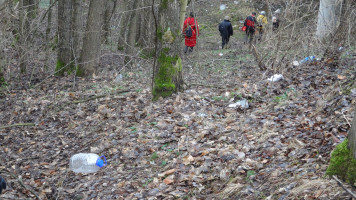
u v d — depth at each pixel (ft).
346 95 18.80
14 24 40.75
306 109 19.43
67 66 44.78
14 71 44.86
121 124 23.70
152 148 19.34
